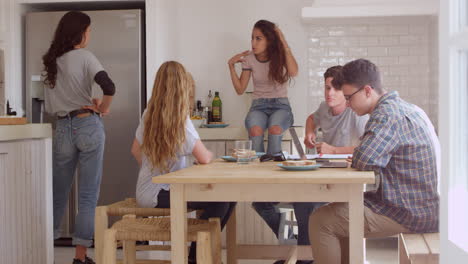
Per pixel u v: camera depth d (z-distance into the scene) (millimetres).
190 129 2904
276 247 3906
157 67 5129
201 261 2326
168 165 2914
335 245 2471
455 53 1570
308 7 4859
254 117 4613
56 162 3879
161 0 5258
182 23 5277
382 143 2354
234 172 2338
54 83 3838
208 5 5258
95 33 5000
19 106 5219
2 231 3176
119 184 5023
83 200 3809
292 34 5191
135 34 4980
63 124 3834
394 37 5191
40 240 3635
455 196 1574
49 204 3723
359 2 4855
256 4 5211
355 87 2656
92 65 3807
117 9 5496
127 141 5004
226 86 5246
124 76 4992
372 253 4520
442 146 1620
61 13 5062
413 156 2395
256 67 4711
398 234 2619
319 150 3449
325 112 4117
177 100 2865
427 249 2160
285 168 2369
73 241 3793
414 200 2402
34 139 3570
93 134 3818
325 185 2166
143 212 2984
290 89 5203
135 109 4988
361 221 2143
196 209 3121
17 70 5195
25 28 5289
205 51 5266
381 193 2426
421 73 5180
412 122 2420
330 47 5227
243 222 4691
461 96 1564
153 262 3422
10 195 3271
